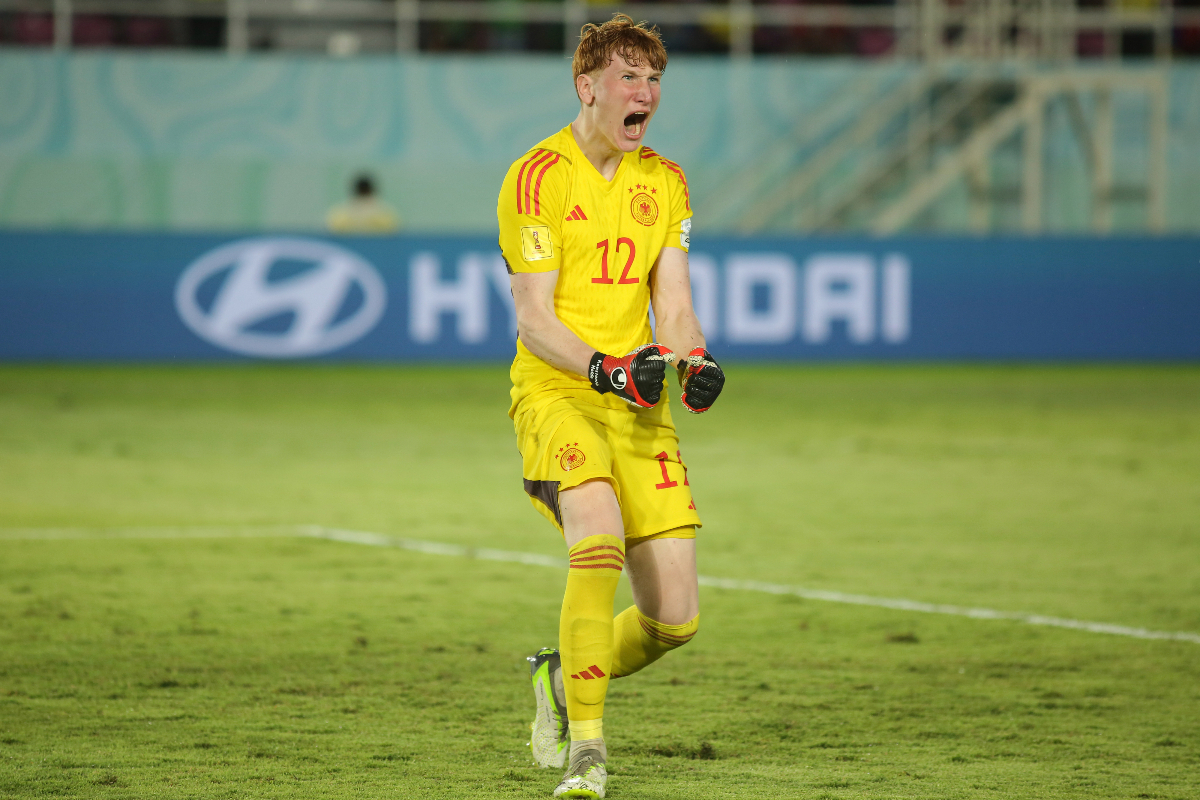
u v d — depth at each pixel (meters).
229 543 23.80
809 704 14.75
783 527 25.59
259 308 55.50
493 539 24.41
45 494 28.56
